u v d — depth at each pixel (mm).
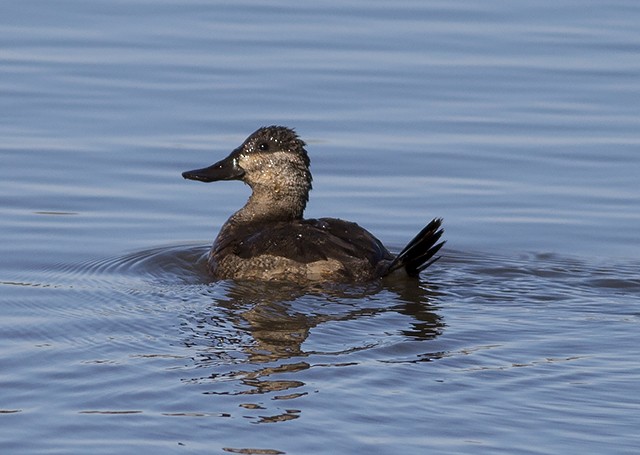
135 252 14492
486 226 15531
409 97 19344
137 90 19391
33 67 20078
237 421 9602
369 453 9102
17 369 10664
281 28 21891
